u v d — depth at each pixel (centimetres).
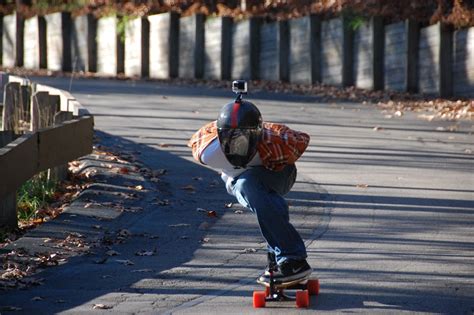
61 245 2562
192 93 6881
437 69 6556
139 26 8638
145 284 2239
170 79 8244
